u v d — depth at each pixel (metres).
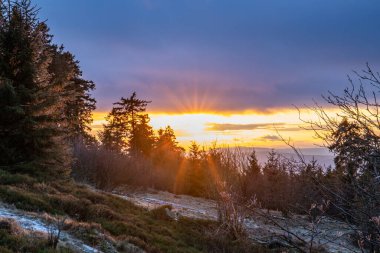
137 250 9.29
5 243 6.14
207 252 11.84
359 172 3.62
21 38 15.15
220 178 15.73
